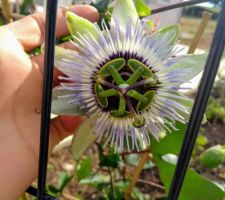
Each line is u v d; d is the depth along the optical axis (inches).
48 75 3.2
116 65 4.0
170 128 4.6
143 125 3.9
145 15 4.6
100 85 4.0
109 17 4.7
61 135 4.5
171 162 5.0
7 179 4.1
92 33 3.9
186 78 3.9
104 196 7.6
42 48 4.4
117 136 3.9
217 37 2.9
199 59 3.9
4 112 4.2
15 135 4.2
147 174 9.4
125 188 7.5
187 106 3.9
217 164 6.2
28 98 4.2
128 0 4.1
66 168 9.3
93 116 4.0
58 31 4.3
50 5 3.1
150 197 8.8
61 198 7.5
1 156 4.1
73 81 4.0
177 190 3.3
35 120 4.3
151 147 5.0
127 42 4.0
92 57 3.9
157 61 4.0
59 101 3.9
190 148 3.2
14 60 4.1
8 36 4.2
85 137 4.0
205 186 4.7
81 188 9.0
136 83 3.9
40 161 3.5
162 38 4.0
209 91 3.0
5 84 4.1
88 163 7.0
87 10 4.4
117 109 4.0
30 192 4.6
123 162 7.3
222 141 11.0
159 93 4.0
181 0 5.3
